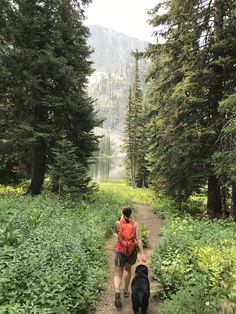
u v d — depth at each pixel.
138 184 50.22
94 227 12.31
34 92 17.91
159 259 8.92
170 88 16.84
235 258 7.92
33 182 19.86
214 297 6.10
